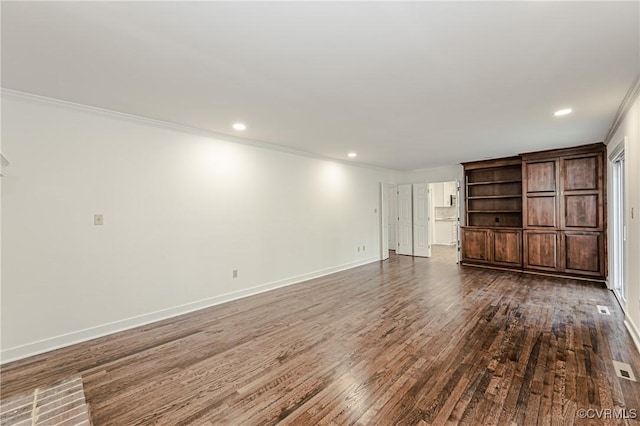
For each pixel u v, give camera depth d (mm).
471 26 1729
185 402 1998
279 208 4949
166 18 1630
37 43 1864
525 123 3631
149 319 3432
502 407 1890
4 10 1530
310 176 5562
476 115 3324
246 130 3902
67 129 2914
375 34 1807
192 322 3424
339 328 3184
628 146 3061
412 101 2902
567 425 1724
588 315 3428
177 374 2342
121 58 2066
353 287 4840
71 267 2930
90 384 2219
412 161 6449
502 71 2297
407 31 1777
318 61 2131
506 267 5961
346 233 6391
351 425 1761
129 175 3305
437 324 3236
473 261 6445
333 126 3727
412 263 6895
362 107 3059
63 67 2188
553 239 5316
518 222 6133
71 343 2900
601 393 2008
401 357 2543
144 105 2967
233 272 4266
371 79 2420
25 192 2695
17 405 1828
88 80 2406
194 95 2727
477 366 2375
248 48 1952
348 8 1562
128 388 2164
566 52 2023
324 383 2191
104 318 3117
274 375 2309
